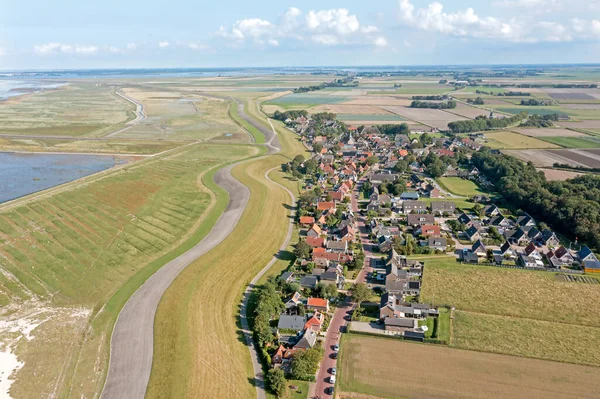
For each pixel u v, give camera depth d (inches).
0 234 5777.6
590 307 4244.6
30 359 3548.2
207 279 4731.8
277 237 5826.8
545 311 4185.5
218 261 5123.0
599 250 5408.5
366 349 3646.7
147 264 5073.8
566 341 3727.9
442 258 5329.7
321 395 3154.5
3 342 3745.1
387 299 4128.9
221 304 4288.9
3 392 3198.8
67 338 3801.7
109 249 5413.4
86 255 5255.9
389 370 3390.7
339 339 3784.5
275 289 4466.0
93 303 4335.6
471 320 4037.9
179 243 5610.2
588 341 3725.4
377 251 5536.4
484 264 5147.6
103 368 3435.0
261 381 3324.3
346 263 5103.3
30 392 3201.3
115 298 4397.1
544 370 3368.6
